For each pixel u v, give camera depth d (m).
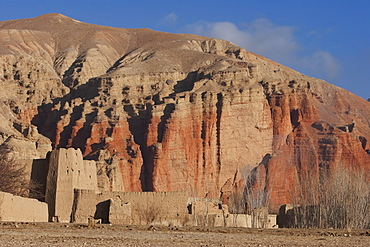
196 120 192.12
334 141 196.00
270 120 199.12
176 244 60.28
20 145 148.88
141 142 191.12
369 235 74.31
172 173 185.25
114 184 158.12
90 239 62.06
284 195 185.00
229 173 190.00
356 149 197.25
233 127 193.38
